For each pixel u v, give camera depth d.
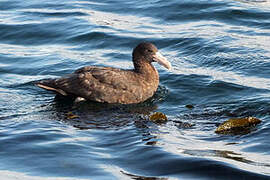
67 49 19.25
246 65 16.80
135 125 12.09
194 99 14.38
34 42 20.08
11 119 12.55
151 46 14.81
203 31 20.34
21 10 23.23
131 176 9.01
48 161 9.73
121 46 19.38
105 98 14.30
